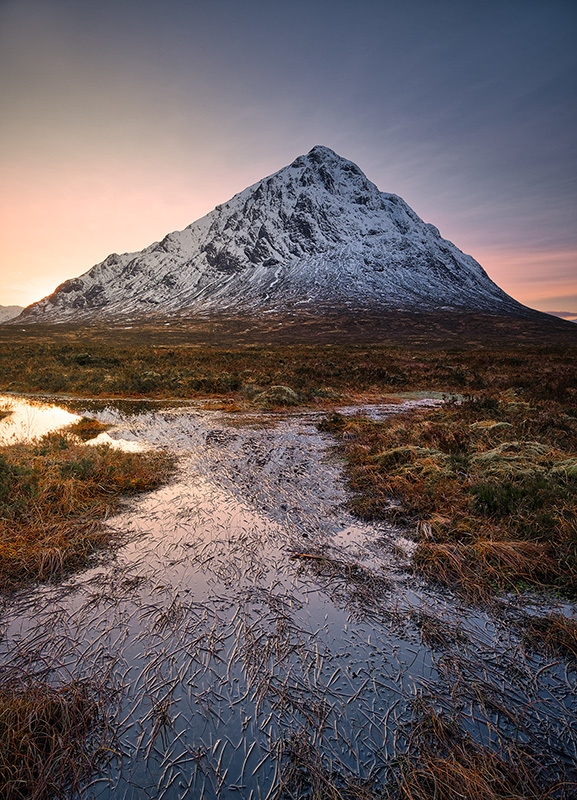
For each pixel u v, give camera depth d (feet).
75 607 8.80
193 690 6.75
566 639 7.82
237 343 238.68
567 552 10.38
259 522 13.15
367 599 9.20
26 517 12.54
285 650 7.64
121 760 5.66
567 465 15.99
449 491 14.60
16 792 5.23
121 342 228.84
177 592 9.37
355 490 16.05
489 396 40.88
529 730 6.06
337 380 54.08
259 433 26.50
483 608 8.90
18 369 58.65
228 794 5.25
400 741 5.90
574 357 102.58
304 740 5.94
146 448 22.36
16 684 6.70
